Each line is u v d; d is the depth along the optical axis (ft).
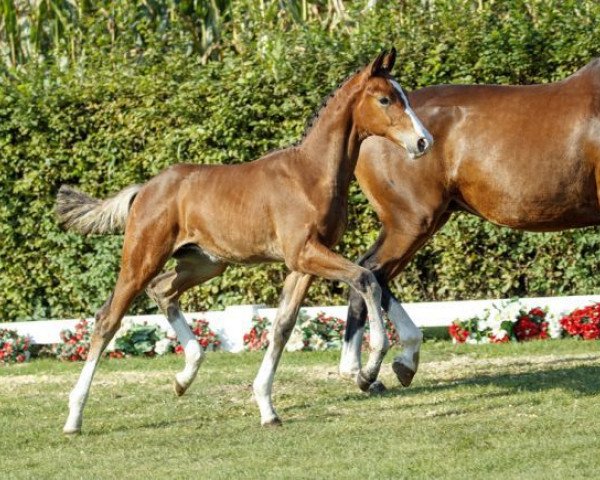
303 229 33.01
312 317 52.16
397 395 38.96
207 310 56.18
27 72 58.95
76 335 52.80
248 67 53.78
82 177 55.93
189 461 30.32
